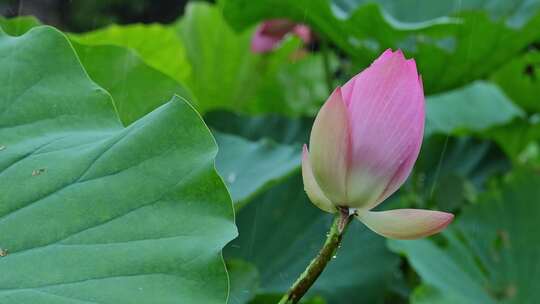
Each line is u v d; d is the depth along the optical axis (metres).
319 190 1.19
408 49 2.13
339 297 1.72
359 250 1.79
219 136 1.72
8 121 1.21
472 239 1.89
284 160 1.64
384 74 1.17
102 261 1.14
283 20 2.25
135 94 1.45
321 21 2.02
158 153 1.18
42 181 1.18
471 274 1.81
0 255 1.14
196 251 1.15
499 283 1.83
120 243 1.15
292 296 1.17
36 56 1.23
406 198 2.09
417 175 2.22
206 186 1.18
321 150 1.17
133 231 1.16
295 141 2.16
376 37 1.96
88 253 1.15
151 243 1.15
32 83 1.22
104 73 1.44
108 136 1.20
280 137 2.18
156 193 1.17
